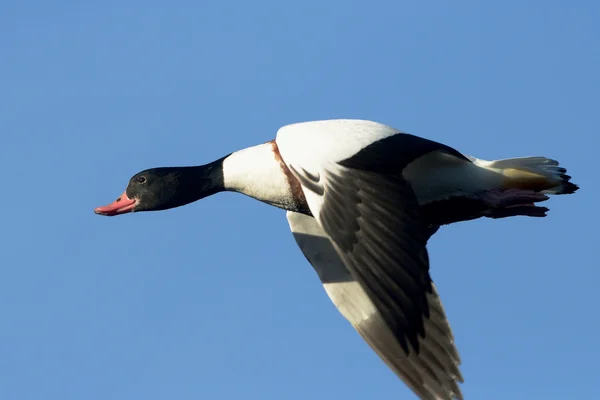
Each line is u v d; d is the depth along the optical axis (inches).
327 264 550.0
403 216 439.2
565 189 528.7
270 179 539.2
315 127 473.4
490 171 525.7
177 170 574.9
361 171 451.8
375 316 534.9
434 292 476.4
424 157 513.0
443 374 472.4
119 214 581.0
